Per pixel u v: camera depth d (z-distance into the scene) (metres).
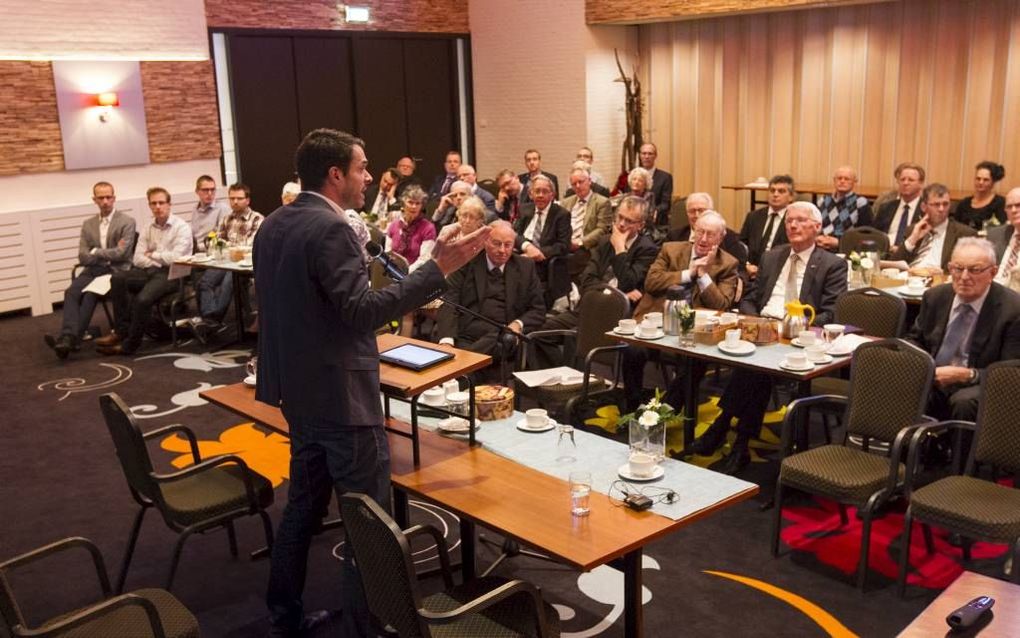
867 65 9.41
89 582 3.84
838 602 3.53
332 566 3.89
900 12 9.11
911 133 9.25
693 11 9.91
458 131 12.42
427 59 11.94
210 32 10.05
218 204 8.68
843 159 9.75
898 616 3.43
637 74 11.30
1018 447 3.51
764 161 10.35
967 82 8.81
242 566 3.94
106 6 9.25
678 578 3.74
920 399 3.78
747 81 10.30
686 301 4.77
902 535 3.81
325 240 2.78
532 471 3.18
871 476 3.67
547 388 4.84
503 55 11.77
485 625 2.64
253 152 10.69
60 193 9.16
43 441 5.52
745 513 4.31
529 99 11.62
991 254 4.27
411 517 4.34
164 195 7.77
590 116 11.09
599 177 9.95
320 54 11.00
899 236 7.31
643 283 6.15
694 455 4.95
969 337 4.44
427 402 3.74
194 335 7.93
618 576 3.76
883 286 5.64
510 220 8.71
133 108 9.48
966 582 2.34
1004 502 3.41
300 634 3.34
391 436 3.53
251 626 3.47
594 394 4.79
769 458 4.92
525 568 3.83
